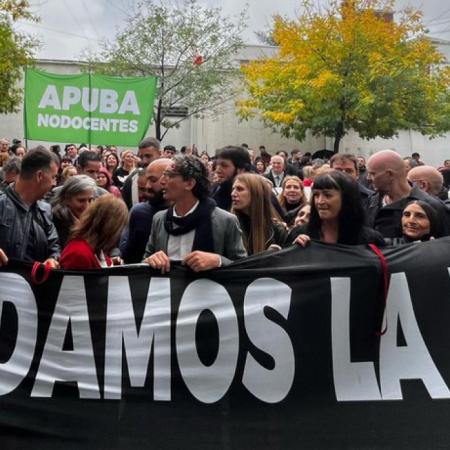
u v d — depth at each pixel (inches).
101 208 155.8
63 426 146.9
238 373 150.2
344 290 152.4
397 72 929.5
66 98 363.3
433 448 146.7
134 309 150.7
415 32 950.4
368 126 964.0
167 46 1030.4
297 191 252.2
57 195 204.2
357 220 166.4
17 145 478.6
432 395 149.1
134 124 367.9
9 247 168.2
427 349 151.6
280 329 151.3
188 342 150.6
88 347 149.8
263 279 152.0
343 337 151.6
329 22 938.1
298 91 959.0
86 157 284.0
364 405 149.0
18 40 955.3
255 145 1187.3
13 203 171.8
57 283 150.5
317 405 149.1
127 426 147.4
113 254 204.4
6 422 146.3
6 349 148.9
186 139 1167.0
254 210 191.3
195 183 167.2
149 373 149.3
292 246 154.3
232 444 147.3
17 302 150.1
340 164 247.8
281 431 147.9
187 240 166.7
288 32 952.3
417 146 1218.6
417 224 175.9
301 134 1011.3
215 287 151.7
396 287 153.1
